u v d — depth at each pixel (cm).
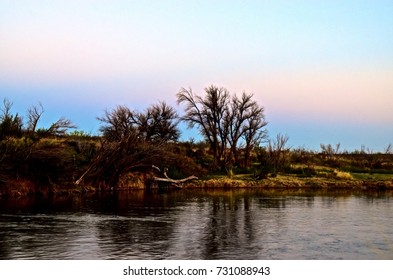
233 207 4050
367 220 3328
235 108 8994
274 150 8150
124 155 5681
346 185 6638
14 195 4572
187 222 3162
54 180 4966
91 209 3769
